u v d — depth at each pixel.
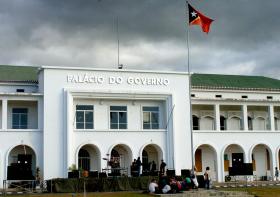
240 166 44.75
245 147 51.81
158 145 47.88
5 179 42.16
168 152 48.09
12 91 49.53
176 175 44.25
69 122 44.88
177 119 48.81
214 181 50.16
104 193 35.56
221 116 55.78
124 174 44.62
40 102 45.34
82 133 45.66
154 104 49.22
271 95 58.34
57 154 44.34
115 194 34.56
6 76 50.66
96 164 47.00
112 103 47.91
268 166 55.09
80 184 37.38
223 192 34.91
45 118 44.62
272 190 38.09
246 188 40.34
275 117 57.84
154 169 45.53
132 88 47.88
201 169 52.56
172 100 48.75
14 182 41.38
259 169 54.72
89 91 46.16
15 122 46.59
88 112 46.94
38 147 44.56
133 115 48.41
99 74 46.94
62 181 37.06
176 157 48.00
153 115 49.16
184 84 49.66
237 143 51.53
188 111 49.31
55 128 44.72
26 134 44.38
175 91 49.25
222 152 50.78
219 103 51.81
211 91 55.88
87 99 46.88
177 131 48.62
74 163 44.78
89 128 46.69
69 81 45.88
